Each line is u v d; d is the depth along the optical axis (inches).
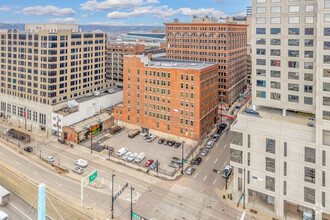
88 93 4704.7
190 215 2287.2
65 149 3558.1
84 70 4564.5
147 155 3395.7
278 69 2406.5
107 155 3390.7
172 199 2506.2
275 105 2470.5
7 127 4352.9
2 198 2507.4
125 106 4222.4
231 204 2433.6
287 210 2333.9
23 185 2719.0
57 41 4001.0
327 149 1977.1
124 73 4133.9
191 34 5570.9
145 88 3964.1
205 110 3841.0
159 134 3941.9
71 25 5620.1
